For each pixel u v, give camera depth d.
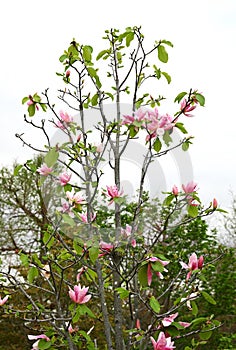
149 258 3.29
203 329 3.45
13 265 9.14
